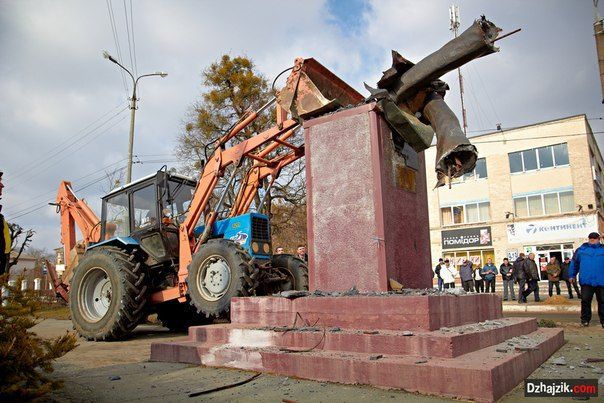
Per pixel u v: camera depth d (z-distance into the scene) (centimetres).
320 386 341
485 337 389
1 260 413
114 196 953
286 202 2119
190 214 848
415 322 370
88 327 807
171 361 469
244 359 408
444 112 506
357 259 489
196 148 2086
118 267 801
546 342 450
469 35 467
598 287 759
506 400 297
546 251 2762
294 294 452
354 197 502
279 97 597
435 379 306
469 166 468
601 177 3319
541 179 2841
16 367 274
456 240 3050
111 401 324
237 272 732
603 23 1138
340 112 529
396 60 506
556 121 2822
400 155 534
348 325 405
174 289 826
